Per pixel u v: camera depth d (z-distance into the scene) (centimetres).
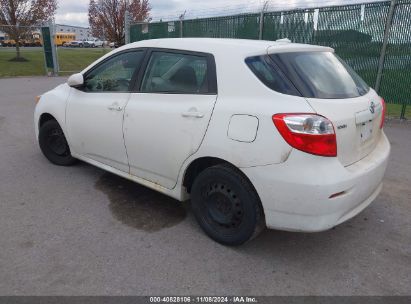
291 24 959
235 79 316
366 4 829
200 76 341
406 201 437
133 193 446
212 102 323
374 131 344
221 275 300
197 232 362
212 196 337
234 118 304
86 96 448
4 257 314
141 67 393
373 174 315
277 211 293
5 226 364
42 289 278
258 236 357
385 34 815
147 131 369
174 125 345
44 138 528
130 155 399
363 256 329
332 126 279
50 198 428
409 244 349
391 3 791
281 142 280
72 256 318
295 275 302
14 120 840
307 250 336
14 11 2542
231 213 324
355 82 359
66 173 503
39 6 2630
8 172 504
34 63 2512
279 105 288
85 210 401
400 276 303
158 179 380
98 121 425
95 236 350
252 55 317
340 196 282
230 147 304
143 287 284
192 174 359
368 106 327
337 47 891
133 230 363
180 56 361
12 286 280
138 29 1484
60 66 2348
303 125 274
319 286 290
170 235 355
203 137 322
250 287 287
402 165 555
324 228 286
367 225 382
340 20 873
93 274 296
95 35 3400
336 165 283
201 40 360
